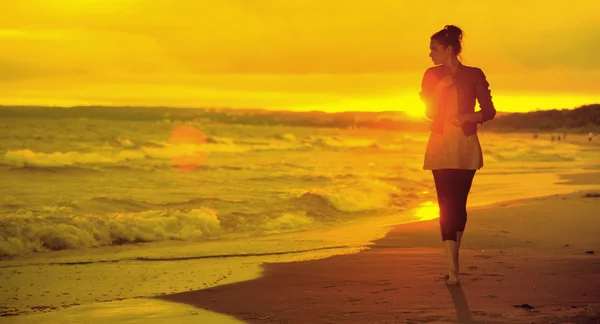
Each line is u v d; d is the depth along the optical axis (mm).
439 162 5562
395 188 18828
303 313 4754
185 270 7547
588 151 53812
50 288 6480
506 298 5012
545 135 130125
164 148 42188
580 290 5316
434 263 7246
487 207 13688
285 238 10648
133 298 5816
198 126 80125
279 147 49469
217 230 11547
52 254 9180
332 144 55469
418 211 15078
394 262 7406
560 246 8938
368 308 4793
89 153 32844
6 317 5133
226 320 4730
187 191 18375
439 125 5562
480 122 5551
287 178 22391
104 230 10383
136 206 14141
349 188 17000
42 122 64500
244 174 24219
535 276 6027
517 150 48750
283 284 6164
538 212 12664
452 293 5242
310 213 13523
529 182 22984
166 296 5840
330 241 10117
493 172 28688
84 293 6188
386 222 12852
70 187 18969
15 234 9477
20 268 7844
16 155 28656
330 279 6332
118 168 24953
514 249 8562
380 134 95688
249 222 12227
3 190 17609
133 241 10445
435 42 5582
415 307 4758
